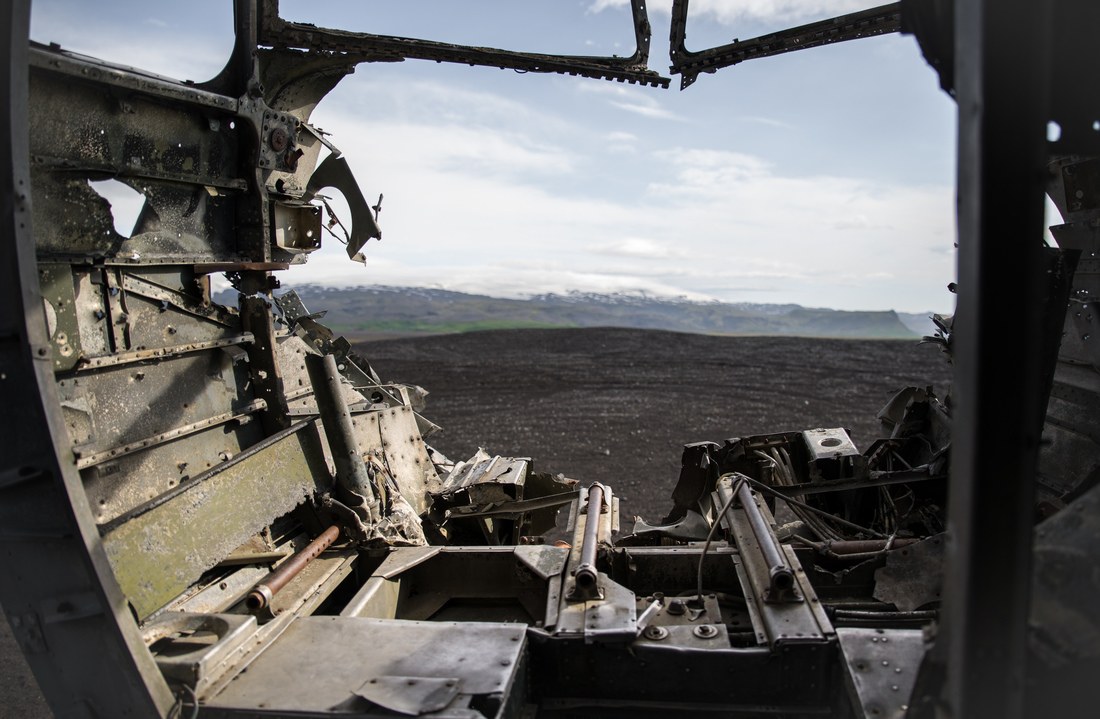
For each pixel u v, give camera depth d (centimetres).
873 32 440
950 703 159
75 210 282
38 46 258
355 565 364
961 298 151
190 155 339
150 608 259
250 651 261
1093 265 381
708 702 261
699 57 481
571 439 1053
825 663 252
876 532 431
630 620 268
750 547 314
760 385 1448
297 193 433
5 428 219
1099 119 203
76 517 220
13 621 239
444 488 488
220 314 366
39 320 215
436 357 1859
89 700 238
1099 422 371
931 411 489
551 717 267
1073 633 163
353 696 232
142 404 311
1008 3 138
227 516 307
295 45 411
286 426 391
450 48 445
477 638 263
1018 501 147
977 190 142
